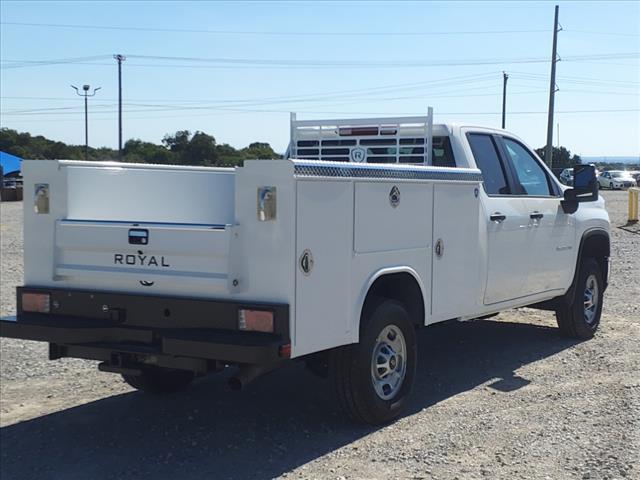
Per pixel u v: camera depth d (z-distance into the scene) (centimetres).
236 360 471
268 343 473
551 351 820
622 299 1128
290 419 604
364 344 552
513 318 1009
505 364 767
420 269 611
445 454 521
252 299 497
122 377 724
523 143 805
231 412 625
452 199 648
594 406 618
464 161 703
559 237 815
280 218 485
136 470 507
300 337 492
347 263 532
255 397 666
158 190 557
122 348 523
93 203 577
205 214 539
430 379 715
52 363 788
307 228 496
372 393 561
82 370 762
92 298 548
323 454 527
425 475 486
